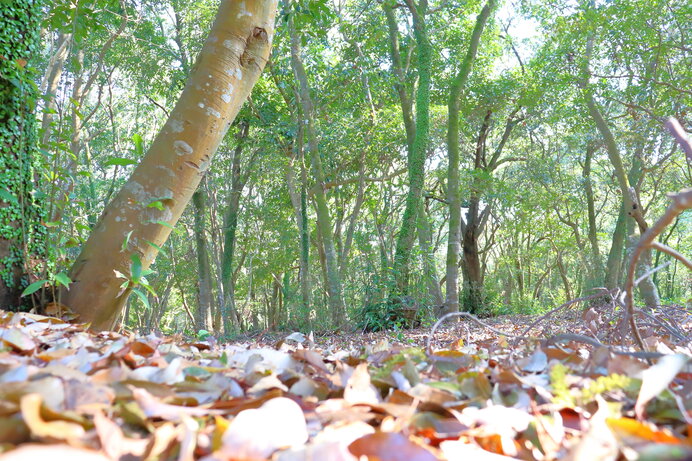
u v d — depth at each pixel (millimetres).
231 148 20609
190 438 590
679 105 14133
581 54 15719
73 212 5809
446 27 18094
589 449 632
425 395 941
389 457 621
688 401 897
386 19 16969
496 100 19203
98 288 3914
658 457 606
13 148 4445
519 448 745
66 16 5777
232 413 836
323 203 14391
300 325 13320
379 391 1064
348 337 10188
